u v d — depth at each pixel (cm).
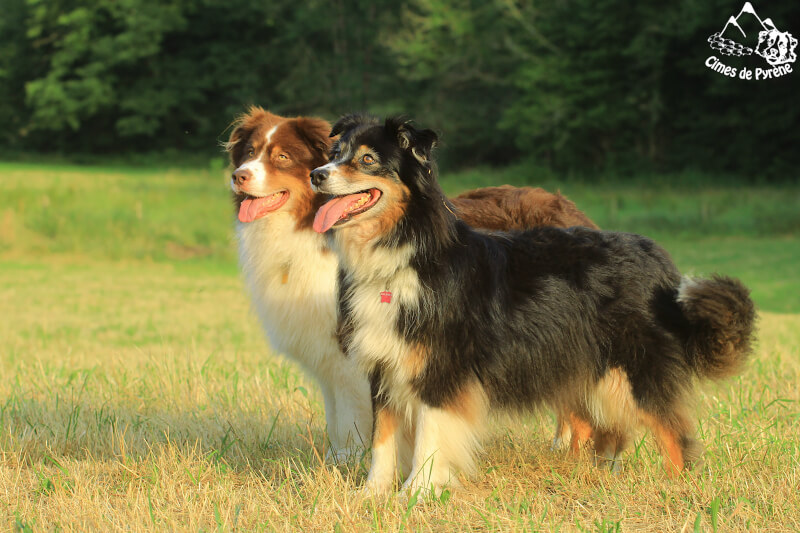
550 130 3541
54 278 1839
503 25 3775
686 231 2389
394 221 451
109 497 482
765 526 421
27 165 4162
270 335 579
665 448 485
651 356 478
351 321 469
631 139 3569
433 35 3931
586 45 3428
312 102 4447
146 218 2441
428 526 425
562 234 498
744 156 3247
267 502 468
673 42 3148
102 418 641
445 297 451
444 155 4141
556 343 473
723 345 479
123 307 1467
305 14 4466
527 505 453
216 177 3528
